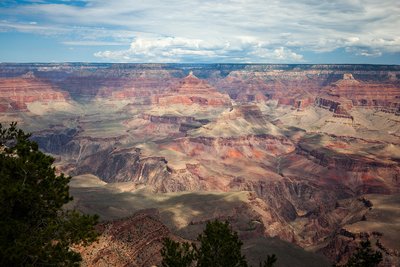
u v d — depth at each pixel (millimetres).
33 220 36906
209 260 40375
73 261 35656
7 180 35562
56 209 36938
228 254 40500
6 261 32094
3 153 39031
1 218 34094
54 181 37750
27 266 33250
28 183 36375
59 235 36094
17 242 32281
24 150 38875
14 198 33969
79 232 36562
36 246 33312
